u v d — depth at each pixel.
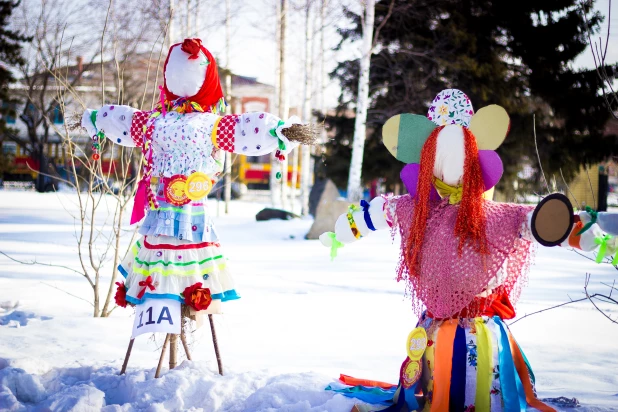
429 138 3.39
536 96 21.73
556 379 4.25
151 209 3.94
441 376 3.22
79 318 5.69
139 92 23.11
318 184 18.12
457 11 20.88
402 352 5.00
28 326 5.36
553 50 20.94
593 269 10.57
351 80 21.95
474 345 3.22
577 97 20.50
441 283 3.25
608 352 5.05
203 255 3.95
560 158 20.75
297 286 8.18
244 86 38.59
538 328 6.03
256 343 5.16
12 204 21.69
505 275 3.32
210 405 3.57
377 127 22.06
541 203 3.06
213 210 24.11
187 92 4.04
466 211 3.23
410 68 21.41
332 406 3.39
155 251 3.88
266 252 11.95
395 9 19.97
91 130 4.25
